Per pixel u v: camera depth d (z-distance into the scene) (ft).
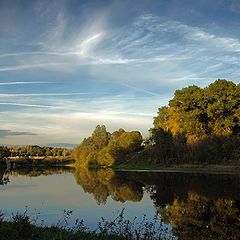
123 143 415.03
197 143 328.08
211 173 267.18
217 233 80.53
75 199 134.21
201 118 350.84
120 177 252.42
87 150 476.13
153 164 358.84
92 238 59.98
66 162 575.79
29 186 187.62
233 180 208.23
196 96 341.62
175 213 104.32
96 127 499.10
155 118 400.88
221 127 336.90
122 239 60.85
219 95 339.98
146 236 66.49
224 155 317.83
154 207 115.44
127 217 98.43
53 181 223.30
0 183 208.13
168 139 351.67
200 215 100.73
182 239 74.64
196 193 150.51
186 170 299.99
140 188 174.70
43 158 574.97
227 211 107.04
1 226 55.47
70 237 57.82
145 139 417.69
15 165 518.78
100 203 123.85
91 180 228.84
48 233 59.36
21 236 54.80
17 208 111.45
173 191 159.43
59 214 101.14
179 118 351.25
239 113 333.62
